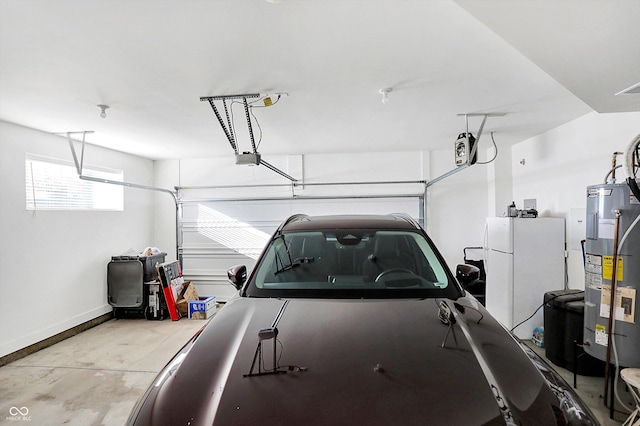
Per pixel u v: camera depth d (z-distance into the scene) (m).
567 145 3.86
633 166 2.28
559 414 1.13
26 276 3.82
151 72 2.35
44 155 4.07
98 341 4.14
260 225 6.08
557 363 3.26
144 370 3.32
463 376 1.22
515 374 1.27
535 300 3.92
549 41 1.64
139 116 3.42
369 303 1.83
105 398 2.80
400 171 5.82
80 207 4.69
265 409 1.09
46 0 1.52
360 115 3.49
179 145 4.93
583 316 3.01
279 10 1.63
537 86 2.69
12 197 3.68
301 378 1.22
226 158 6.14
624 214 2.38
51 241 4.15
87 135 4.25
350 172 5.91
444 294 1.95
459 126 3.99
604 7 1.35
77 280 4.52
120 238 5.39
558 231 3.91
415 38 1.92
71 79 2.46
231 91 2.74
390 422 1.04
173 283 5.18
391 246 2.33
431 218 5.79
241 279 2.38
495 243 4.29
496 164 5.31
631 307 2.35
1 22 1.70
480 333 1.53
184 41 1.92
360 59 2.19
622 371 2.14
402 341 1.43
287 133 4.31
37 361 3.56
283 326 1.59
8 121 3.58
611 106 2.62
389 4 1.59
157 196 6.27
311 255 2.31
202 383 1.25
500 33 1.58
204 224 6.18
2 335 3.53
